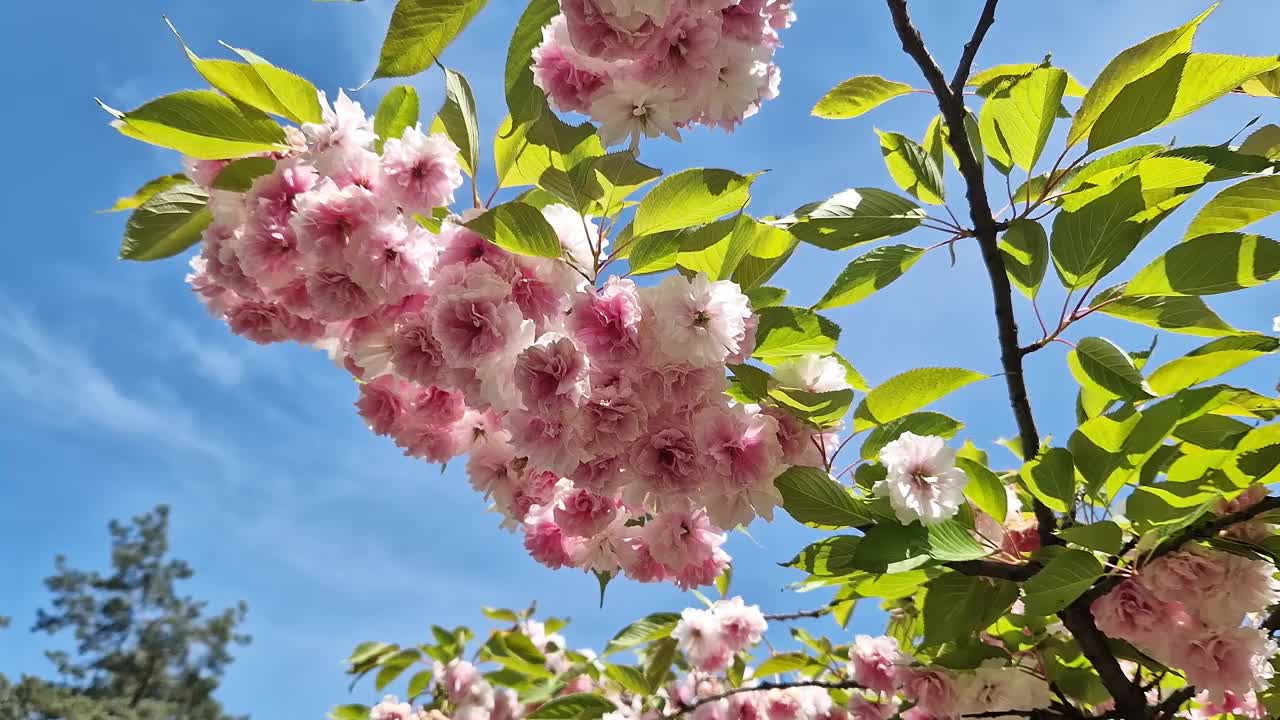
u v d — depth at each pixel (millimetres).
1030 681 567
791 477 452
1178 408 442
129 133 433
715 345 410
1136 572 462
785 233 495
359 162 428
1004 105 515
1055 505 477
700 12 365
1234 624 448
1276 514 463
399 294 426
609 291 416
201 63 427
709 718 822
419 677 1119
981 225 513
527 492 534
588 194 431
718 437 438
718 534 524
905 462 439
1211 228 517
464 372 425
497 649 1110
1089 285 490
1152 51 473
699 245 459
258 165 443
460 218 426
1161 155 470
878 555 434
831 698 792
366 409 531
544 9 415
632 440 424
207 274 482
